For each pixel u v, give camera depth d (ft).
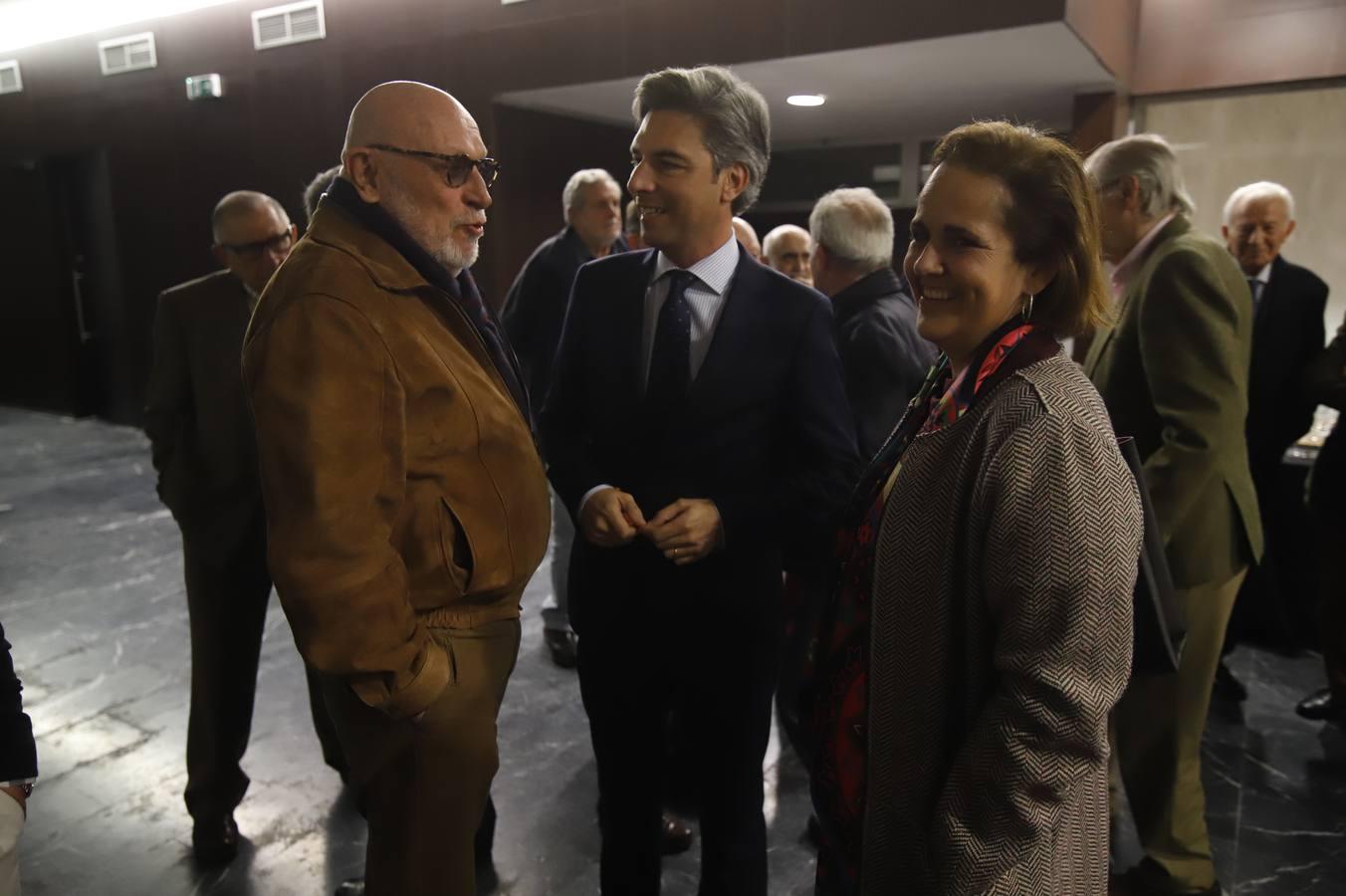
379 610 3.62
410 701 3.78
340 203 4.05
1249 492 5.57
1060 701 2.70
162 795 7.42
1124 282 5.75
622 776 5.12
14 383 25.25
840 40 11.23
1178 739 5.86
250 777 7.72
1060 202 2.93
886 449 3.59
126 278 21.70
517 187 15.48
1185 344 5.25
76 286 23.47
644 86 4.53
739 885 4.97
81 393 24.06
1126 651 2.78
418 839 4.14
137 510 15.96
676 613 4.78
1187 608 5.62
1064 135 3.11
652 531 4.40
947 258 3.01
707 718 4.97
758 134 4.54
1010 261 2.99
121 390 23.21
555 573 9.95
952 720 3.13
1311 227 12.90
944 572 3.04
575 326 5.18
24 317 24.36
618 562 4.87
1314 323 9.28
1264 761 7.91
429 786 4.08
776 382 4.72
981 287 2.99
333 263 3.77
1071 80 12.82
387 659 3.65
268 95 17.80
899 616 3.16
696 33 12.32
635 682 4.95
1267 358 9.34
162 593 11.98
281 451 3.55
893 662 3.19
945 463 3.06
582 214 9.45
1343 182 12.53
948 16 10.44
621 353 4.90
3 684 3.01
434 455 3.91
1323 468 8.45
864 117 16.16
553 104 15.35
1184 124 13.64
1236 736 8.34
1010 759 2.76
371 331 3.69
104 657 10.02
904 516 3.14
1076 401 2.83
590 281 5.16
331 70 16.66
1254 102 13.01
